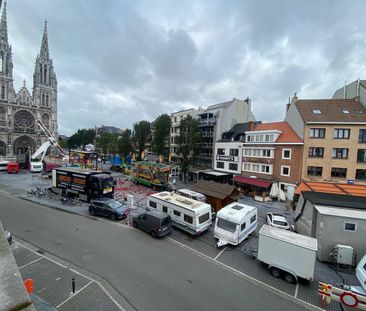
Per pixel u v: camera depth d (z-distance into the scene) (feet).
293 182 98.94
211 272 41.11
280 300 34.63
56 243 48.42
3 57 220.84
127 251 46.88
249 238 57.77
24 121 235.40
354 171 90.33
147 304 31.89
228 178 127.24
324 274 42.50
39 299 13.85
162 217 54.70
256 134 113.70
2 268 6.89
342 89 115.75
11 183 112.88
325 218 46.78
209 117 149.18
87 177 81.00
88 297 32.50
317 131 95.61
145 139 178.09
